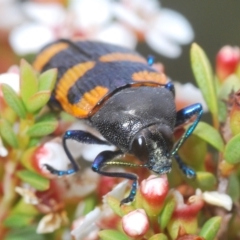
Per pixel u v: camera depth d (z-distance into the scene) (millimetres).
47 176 107
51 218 108
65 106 110
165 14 127
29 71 106
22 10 127
